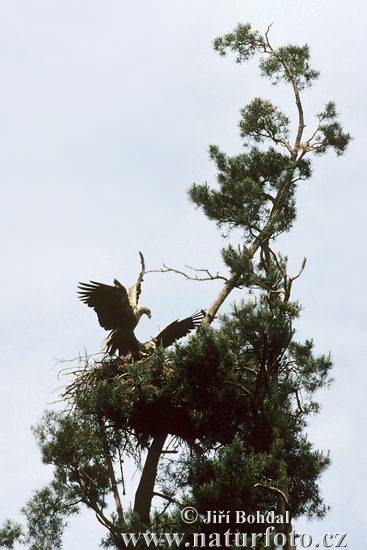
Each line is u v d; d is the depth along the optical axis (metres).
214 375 45.97
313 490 46.47
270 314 45.88
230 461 43.44
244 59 56.03
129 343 48.25
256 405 46.38
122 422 46.41
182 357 46.19
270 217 51.28
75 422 46.22
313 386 49.19
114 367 47.47
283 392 47.28
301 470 46.50
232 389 46.34
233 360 45.78
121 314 48.06
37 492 48.56
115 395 45.72
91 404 46.19
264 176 53.00
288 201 52.62
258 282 48.06
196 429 46.81
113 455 46.97
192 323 50.00
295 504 46.16
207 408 46.19
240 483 43.28
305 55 55.44
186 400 46.06
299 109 54.00
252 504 43.50
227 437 46.81
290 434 46.69
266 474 44.97
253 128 54.25
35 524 48.19
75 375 47.16
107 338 48.06
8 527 48.03
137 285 48.97
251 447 45.66
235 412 46.66
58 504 48.38
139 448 47.25
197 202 52.06
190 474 45.47
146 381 46.19
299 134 53.53
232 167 52.97
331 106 54.38
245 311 46.12
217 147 53.72
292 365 49.53
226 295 49.66
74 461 46.16
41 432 46.41
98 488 47.38
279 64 55.53
